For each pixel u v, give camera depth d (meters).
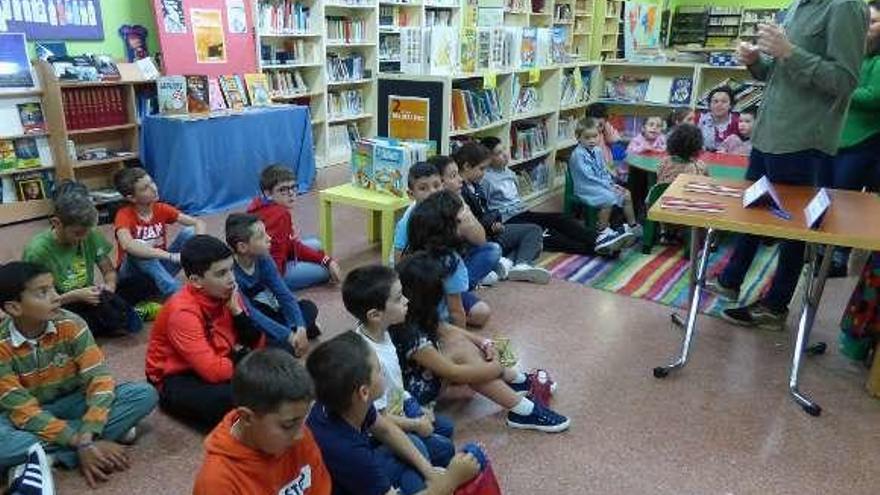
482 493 1.53
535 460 1.94
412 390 2.03
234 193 4.82
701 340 2.75
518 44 4.62
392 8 7.03
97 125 4.62
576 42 9.38
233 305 2.19
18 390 1.75
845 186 3.55
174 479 1.82
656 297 3.22
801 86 2.54
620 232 3.87
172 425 2.08
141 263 2.89
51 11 4.49
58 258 2.50
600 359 2.58
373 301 1.73
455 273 2.48
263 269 2.51
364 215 4.52
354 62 6.72
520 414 2.08
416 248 2.48
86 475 1.79
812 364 2.56
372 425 1.55
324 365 1.37
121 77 4.65
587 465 1.92
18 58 4.26
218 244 2.05
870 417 2.20
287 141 5.19
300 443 1.30
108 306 2.60
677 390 2.35
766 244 4.05
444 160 3.13
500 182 3.97
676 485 1.84
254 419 1.16
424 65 3.83
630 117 5.69
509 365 2.26
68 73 4.42
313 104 6.39
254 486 1.21
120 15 4.94
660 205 2.34
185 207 4.54
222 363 2.00
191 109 4.71
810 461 1.96
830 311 3.06
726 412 2.21
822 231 2.04
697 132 3.77
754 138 2.79
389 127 3.92
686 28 11.90
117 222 2.96
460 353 2.08
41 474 1.60
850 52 2.38
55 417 1.81
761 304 2.91
